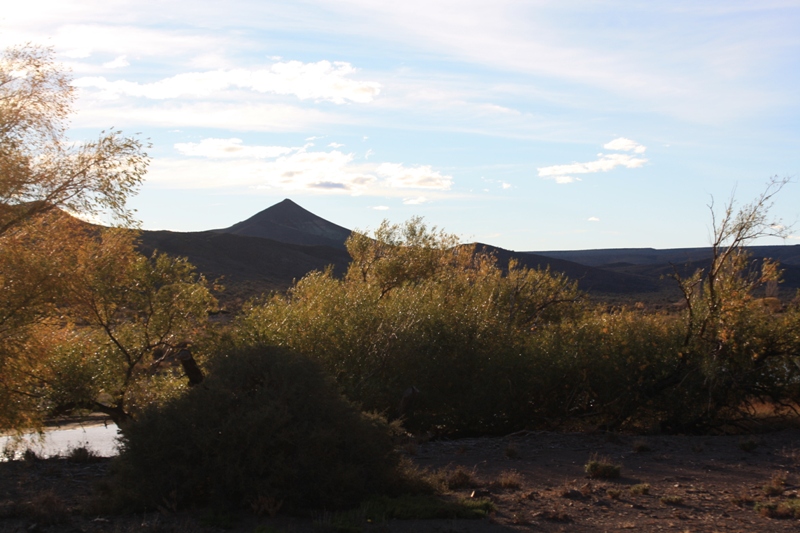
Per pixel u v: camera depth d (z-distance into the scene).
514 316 19.83
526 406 14.88
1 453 13.45
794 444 11.65
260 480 7.04
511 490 8.34
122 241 14.34
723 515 7.12
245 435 7.04
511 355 14.79
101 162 12.63
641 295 77.12
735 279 15.20
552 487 8.54
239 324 15.38
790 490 8.16
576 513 7.20
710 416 14.78
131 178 12.91
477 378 14.62
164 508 7.04
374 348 14.71
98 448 17.70
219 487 7.06
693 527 6.64
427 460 10.58
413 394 13.50
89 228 13.75
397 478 7.87
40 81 12.76
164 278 14.67
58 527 6.50
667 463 10.09
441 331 14.97
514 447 10.87
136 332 14.66
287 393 7.36
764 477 9.05
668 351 15.06
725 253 15.10
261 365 7.62
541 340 15.46
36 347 13.31
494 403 14.55
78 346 14.02
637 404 14.94
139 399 13.92
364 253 26.98
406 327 14.78
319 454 7.21
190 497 7.20
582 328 15.58
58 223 13.34
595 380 14.77
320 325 14.97
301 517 6.90
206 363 7.93
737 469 9.59
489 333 15.08
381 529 6.39
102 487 7.69
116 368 14.18
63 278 12.93
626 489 8.34
